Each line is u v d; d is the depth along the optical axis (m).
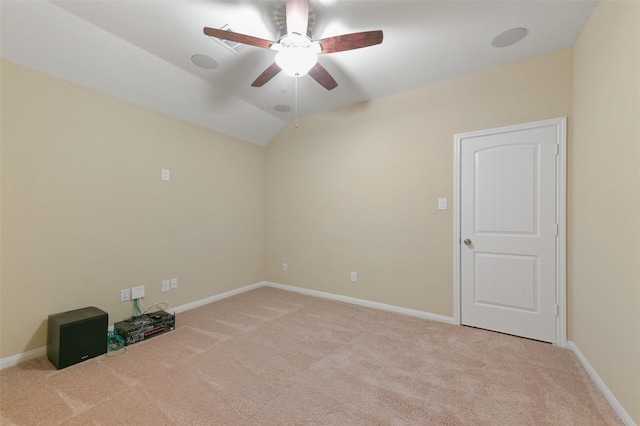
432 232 3.01
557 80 2.41
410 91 3.13
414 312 3.11
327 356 2.24
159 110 3.04
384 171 3.31
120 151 2.73
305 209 3.98
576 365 2.09
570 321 2.36
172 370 2.03
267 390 1.81
